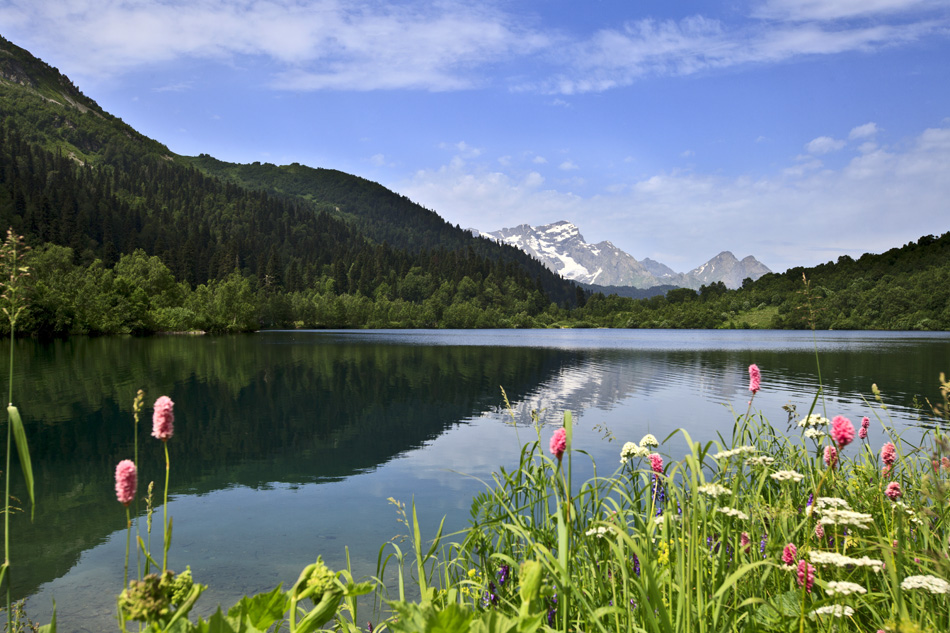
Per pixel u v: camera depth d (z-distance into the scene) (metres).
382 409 24.42
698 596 2.60
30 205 183.62
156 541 9.70
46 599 7.60
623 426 19.28
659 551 3.53
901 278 194.00
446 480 13.45
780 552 3.32
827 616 2.72
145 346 70.69
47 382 32.84
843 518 2.89
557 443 2.65
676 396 27.02
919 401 24.12
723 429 18.34
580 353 63.81
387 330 184.00
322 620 2.00
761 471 4.21
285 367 44.38
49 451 16.92
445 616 1.96
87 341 80.56
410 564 8.04
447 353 63.25
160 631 1.81
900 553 2.81
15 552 9.36
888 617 2.91
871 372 37.84
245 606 1.91
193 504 11.88
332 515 10.93
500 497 4.83
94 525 10.74
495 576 4.26
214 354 58.19
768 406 23.33
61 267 113.38
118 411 23.30
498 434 18.94
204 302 137.12
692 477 2.77
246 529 10.19
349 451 16.75
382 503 11.69
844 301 168.50
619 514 3.63
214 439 18.64
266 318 184.12
